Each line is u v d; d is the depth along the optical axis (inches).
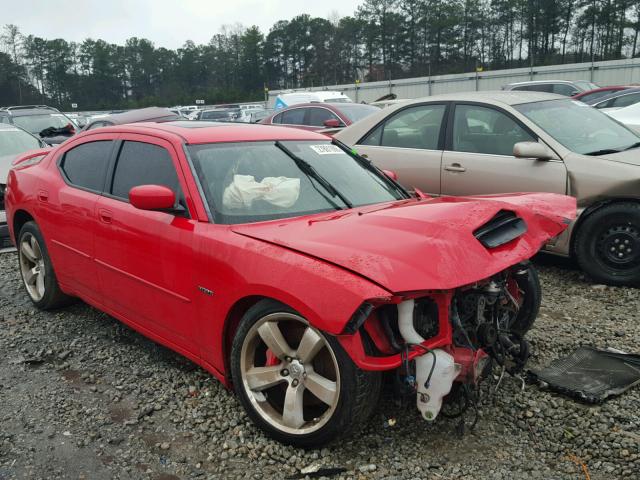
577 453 112.3
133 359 159.3
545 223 130.9
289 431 113.8
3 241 280.5
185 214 133.3
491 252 113.2
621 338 165.8
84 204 163.0
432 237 107.9
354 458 112.3
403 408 120.9
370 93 1430.9
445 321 107.1
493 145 236.7
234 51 4480.8
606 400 129.7
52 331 180.4
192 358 136.6
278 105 770.2
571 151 217.3
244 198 132.7
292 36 4261.8
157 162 146.1
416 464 110.1
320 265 103.8
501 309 130.9
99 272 160.7
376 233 111.7
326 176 149.1
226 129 155.5
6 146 357.7
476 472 107.6
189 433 123.3
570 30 3223.4
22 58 4362.7
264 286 109.5
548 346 159.8
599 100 640.4
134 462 113.8
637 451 111.0
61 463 113.5
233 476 109.0
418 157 255.0
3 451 117.2
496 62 3425.2
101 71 4466.0
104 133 171.8
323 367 112.3
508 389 136.3
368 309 96.7
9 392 142.2
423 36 3681.1
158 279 138.1
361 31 3855.8
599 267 211.3
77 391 142.3
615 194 203.3
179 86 4473.4
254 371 118.4
